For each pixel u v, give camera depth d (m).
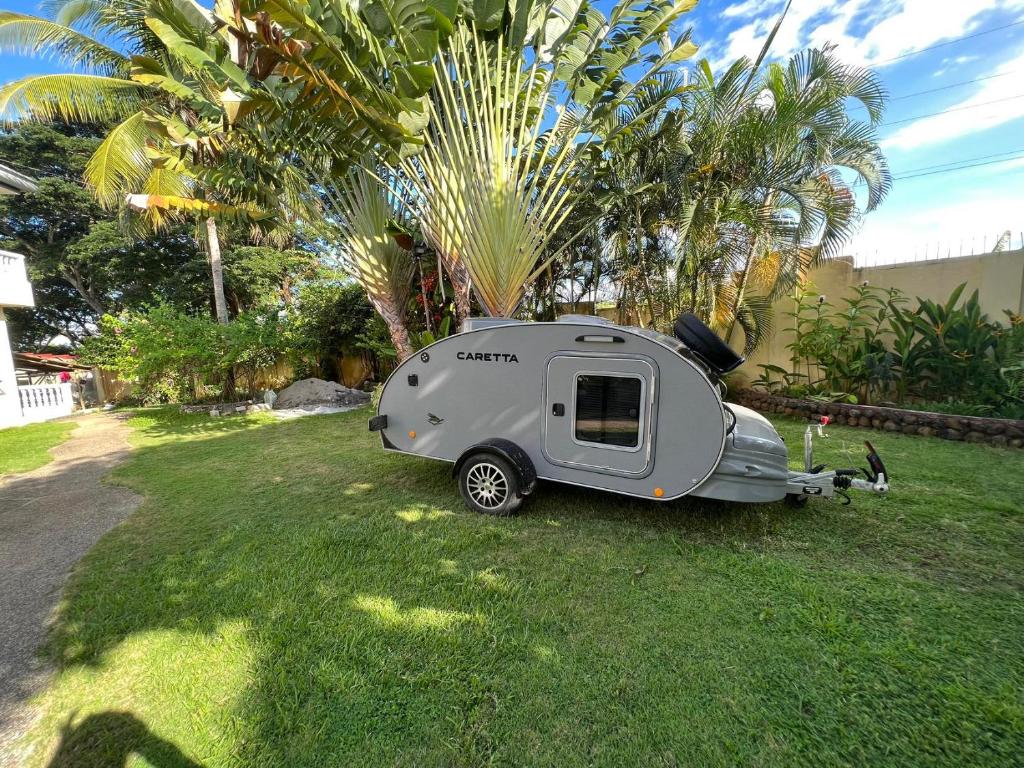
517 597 2.81
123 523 4.29
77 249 18.95
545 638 2.43
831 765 1.72
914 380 7.32
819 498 4.31
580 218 8.95
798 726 1.88
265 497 4.85
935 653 2.27
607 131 7.50
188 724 1.96
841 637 2.40
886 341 7.85
